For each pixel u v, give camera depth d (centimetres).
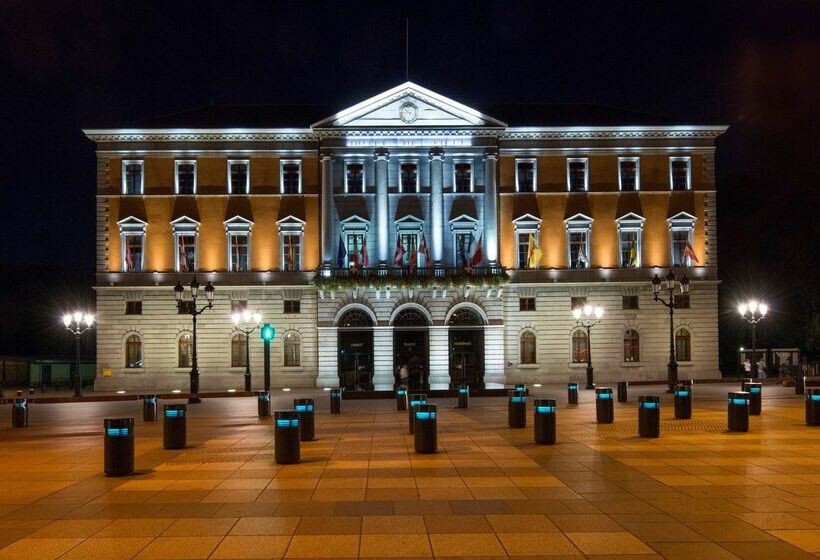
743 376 6406
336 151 6475
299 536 1264
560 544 1209
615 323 6575
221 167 6544
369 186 6519
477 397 4747
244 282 6494
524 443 2366
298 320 6500
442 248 6506
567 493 1587
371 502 1515
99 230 6488
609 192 6619
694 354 6588
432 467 1922
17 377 7538
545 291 6569
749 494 1564
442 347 6391
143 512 1452
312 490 1639
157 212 6506
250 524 1348
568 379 6525
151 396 3316
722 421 2927
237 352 6488
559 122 6888
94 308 9975
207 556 1162
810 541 1215
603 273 6581
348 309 6419
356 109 6469
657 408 2462
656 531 1281
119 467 1845
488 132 6500
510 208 6606
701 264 6631
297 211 6550
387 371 6366
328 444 2398
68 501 1558
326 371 6369
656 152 6662
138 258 6500
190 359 6469
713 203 6662
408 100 6494
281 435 1992
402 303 6412
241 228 6506
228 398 5256
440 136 6506
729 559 1126
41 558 1159
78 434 2880
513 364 6531
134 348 6481
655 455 2084
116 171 6512
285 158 6581
